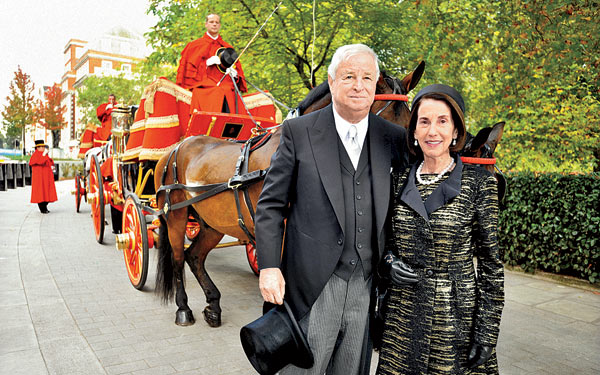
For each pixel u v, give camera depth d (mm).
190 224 5906
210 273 5969
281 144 1964
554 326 4098
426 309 1742
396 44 8719
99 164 7582
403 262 1824
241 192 3100
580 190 5320
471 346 1721
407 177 1908
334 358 2062
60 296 4742
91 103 43125
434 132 1751
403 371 1784
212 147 3762
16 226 9117
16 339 3604
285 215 1967
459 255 1744
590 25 7047
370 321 2037
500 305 1702
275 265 1848
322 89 2828
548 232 5629
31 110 39094
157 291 4203
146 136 4781
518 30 7676
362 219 1890
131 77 46875
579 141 7594
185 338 3758
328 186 1841
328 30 8617
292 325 1857
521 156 7910
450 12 8461
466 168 1806
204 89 5133
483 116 8438
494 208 1733
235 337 3797
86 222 9906
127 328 3943
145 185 5441
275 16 8727
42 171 11203
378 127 1994
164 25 10336
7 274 5547
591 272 5320
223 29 9133
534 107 7758
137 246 4953
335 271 1899
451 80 8742
